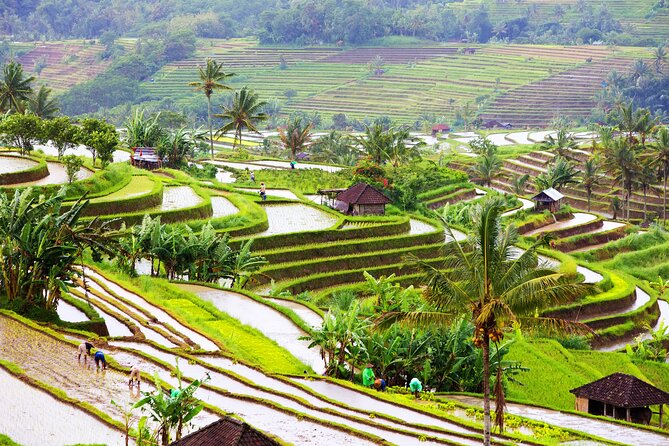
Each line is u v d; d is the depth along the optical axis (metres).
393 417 41.03
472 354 52.25
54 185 82.06
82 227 55.06
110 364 43.31
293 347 56.34
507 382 54.94
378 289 60.53
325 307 70.19
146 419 34.91
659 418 54.84
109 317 55.31
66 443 32.78
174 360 46.88
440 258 86.69
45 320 52.03
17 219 52.47
